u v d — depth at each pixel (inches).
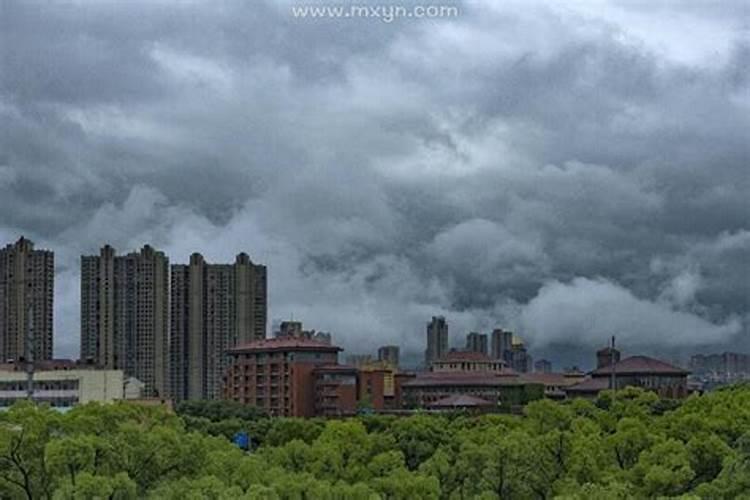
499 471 6633.9
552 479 6653.5
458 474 6732.3
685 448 6845.5
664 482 6235.2
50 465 5595.5
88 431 6259.8
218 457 6358.3
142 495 5772.6
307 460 7135.8
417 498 6156.5
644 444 7180.1
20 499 5728.3
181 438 6274.6
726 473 6254.9
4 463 5679.1
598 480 6481.3
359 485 5989.2
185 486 5605.3
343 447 7554.1
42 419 6043.3
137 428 6112.2
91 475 5442.9
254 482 5876.0
